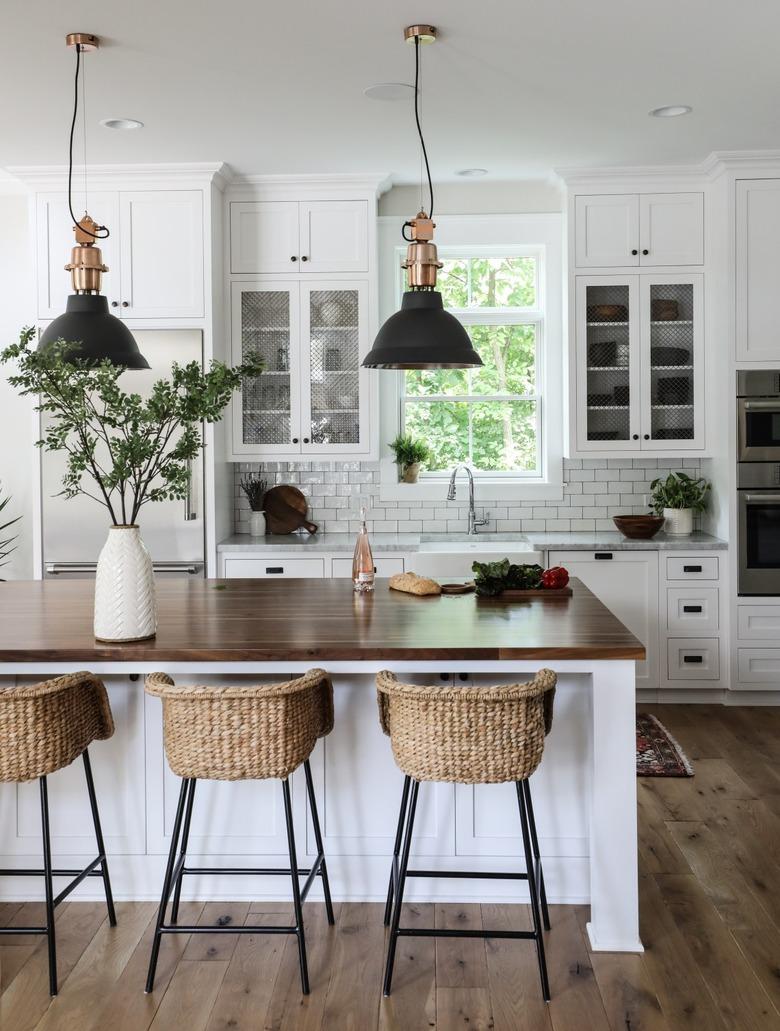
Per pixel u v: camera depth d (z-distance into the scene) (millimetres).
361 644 2861
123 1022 2521
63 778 3223
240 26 3543
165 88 4148
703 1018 2510
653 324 5562
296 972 2770
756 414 5324
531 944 2916
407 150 5078
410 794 3152
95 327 3611
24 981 2725
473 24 3555
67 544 5344
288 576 5426
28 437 5844
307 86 4148
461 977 2730
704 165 5375
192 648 2842
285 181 5516
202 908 3160
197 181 5312
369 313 5578
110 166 5242
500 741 2592
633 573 5402
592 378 5590
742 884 3270
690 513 5680
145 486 3025
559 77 4086
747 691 5434
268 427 5660
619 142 4988
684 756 4555
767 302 5305
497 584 3725
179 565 5387
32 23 3500
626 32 3648
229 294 5609
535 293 6117
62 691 2686
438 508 6051
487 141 4945
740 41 3742
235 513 6047
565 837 3170
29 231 5773
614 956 2830
